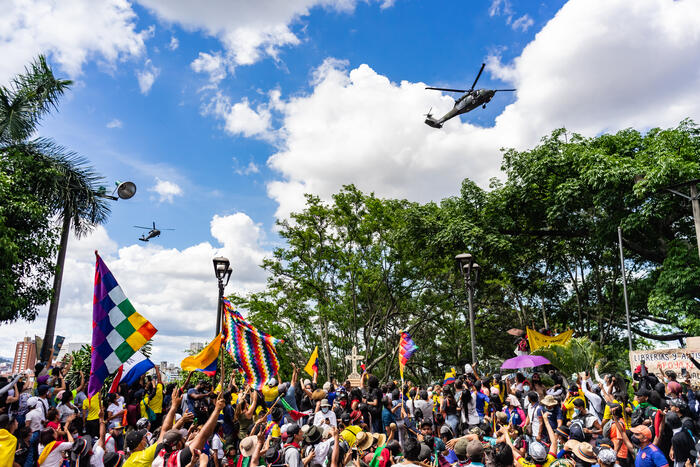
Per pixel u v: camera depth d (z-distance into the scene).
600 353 18.20
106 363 7.14
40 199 21.12
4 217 17.69
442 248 28.98
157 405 11.20
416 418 11.25
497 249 26.75
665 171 19.30
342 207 32.78
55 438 6.72
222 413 8.69
